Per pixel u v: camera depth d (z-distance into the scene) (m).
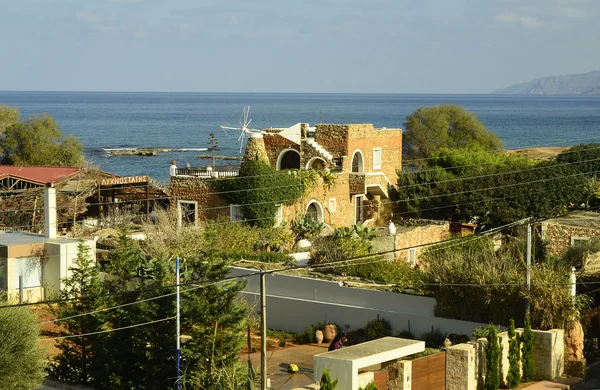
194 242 44.78
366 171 64.88
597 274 36.53
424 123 118.81
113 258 31.92
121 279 31.27
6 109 100.00
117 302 30.05
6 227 56.28
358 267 40.97
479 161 75.25
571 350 31.06
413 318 34.69
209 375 26.83
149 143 178.75
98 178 64.94
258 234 50.09
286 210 55.72
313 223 54.28
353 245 44.00
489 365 27.81
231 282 28.67
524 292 31.56
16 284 41.66
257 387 26.75
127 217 56.38
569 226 43.03
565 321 31.22
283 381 29.31
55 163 97.12
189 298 28.27
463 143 117.06
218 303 28.06
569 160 70.25
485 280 32.91
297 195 56.34
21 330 27.53
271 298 38.81
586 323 33.09
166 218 48.88
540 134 184.12
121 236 33.81
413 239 50.56
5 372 26.78
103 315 29.70
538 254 42.00
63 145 99.75
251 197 54.03
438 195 64.88
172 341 28.28
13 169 67.62
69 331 30.91
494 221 62.75
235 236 48.25
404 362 24.83
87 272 33.38
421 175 66.50
